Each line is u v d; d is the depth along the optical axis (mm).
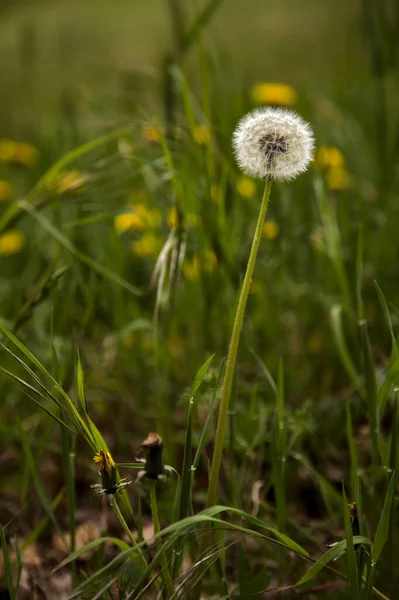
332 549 741
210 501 771
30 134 1732
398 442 840
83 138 1409
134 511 941
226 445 909
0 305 1223
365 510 865
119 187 1211
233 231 1034
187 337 1145
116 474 746
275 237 1129
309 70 2445
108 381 1077
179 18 1064
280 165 731
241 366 1086
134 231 1183
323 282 1169
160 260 915
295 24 2971
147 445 743
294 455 882
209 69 1128
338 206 1205
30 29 1812
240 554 794
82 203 1116
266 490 871
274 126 733
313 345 1129
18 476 993
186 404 997
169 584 749
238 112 1166
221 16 3324
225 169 1020
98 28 2988
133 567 778
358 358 983
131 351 1083
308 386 1096
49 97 2139
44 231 1143
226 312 1036
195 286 1069
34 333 1083
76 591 704
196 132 1015
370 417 835
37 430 1020
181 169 1023
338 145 1508
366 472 933
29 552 915
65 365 954
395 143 1297
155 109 1309
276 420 857
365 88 1772
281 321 1197
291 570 827
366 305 1126
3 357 977
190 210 974
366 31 1281
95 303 1048
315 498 952
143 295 1090
